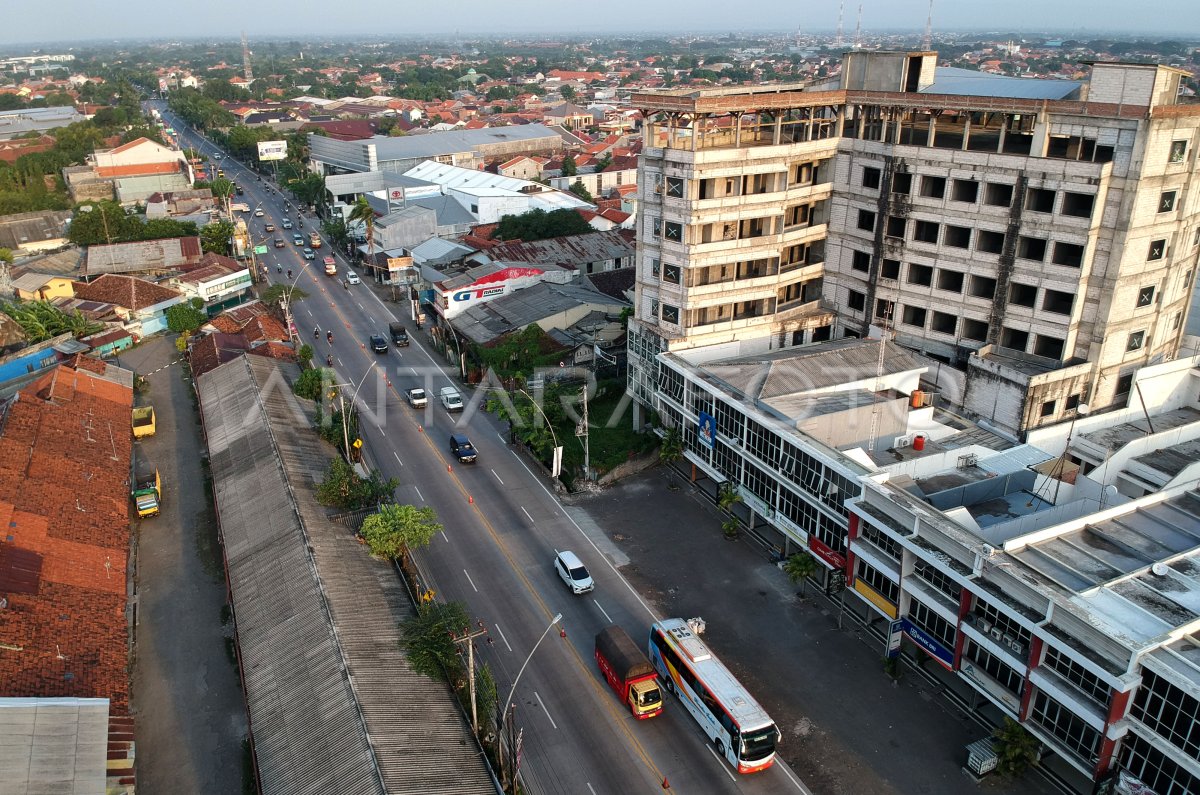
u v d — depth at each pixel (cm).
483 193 14688
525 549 6009
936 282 6619
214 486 6331
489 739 4216
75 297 10894
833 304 7562
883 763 4191
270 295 11506
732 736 4097
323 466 6562
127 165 18738
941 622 4434
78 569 5184
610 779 4116
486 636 5094
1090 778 3756
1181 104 5528
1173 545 4291
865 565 4906
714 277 6894
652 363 7138
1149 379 6122
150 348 10138
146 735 4369
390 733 3875
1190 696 3262
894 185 6706
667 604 5403
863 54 7006
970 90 6544
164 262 12300
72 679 4281
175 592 5506
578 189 17162
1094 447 5709
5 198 15700
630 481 6975
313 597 4725
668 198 6688
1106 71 5456
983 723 4438
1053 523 4731
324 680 4162
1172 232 5831
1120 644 3453
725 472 6281
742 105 6431
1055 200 5772
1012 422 5906
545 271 10575
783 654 4953
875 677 4778
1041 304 6047
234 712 4531
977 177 6144
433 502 6631
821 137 7244
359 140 19675
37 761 3625
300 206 18438
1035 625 3797
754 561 5859
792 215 7338
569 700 4619
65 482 6056
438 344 10062
